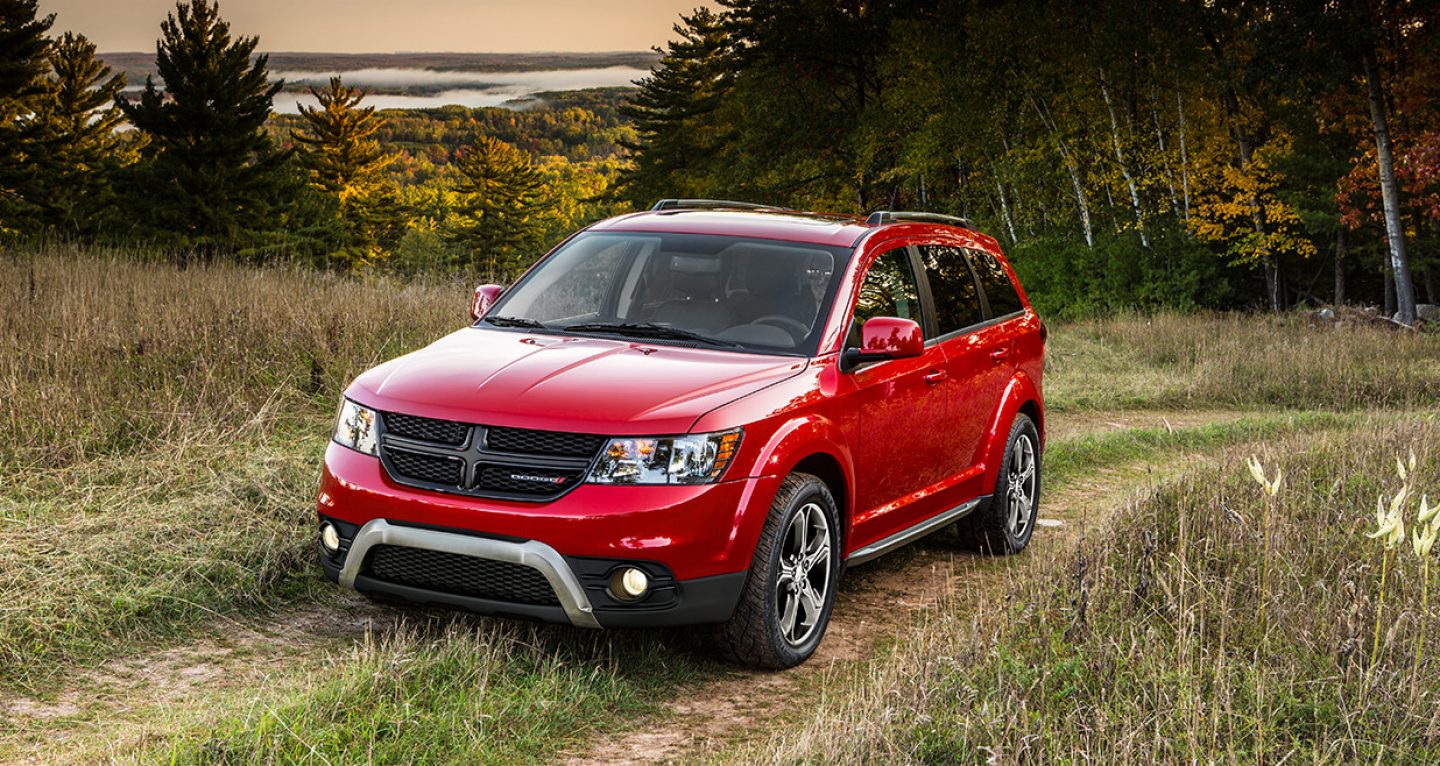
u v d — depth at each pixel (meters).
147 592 5.37
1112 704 4.25
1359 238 40.50
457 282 14.55
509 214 138.50
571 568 4.56
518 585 4.68
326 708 4.18
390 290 13.74
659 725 4.52
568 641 5.17
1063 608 5.02
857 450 5.59
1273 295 37.84
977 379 6.80
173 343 9.59
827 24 48.31
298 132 119.69
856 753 3.80
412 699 4.28
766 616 4.95
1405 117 33.53
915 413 6.09
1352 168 33.44
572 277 6.11
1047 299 34.16
